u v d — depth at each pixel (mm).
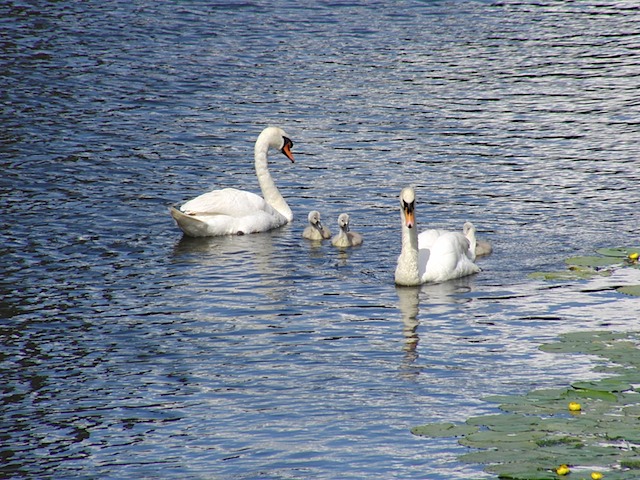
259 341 18078
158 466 13875
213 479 13469
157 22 46719
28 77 38500
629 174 28328
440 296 20109
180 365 17141
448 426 14328
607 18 47562
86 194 27281
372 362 17062
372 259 22719
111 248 23422
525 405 14758
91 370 16984
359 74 39500
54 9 48562
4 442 14648
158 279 21422
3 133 32375
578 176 28297
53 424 15148
